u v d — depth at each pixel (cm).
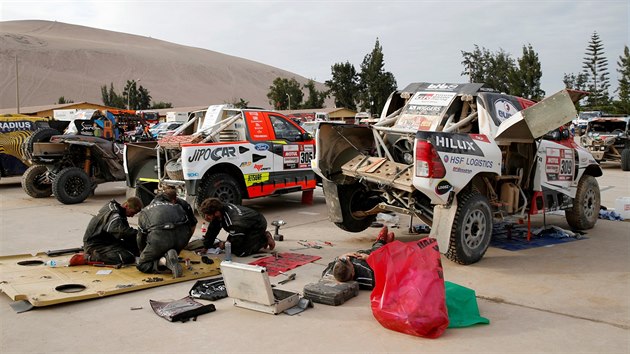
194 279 574
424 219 659
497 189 700
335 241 776
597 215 862
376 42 5650
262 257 674
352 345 402
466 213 611
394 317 423
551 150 745
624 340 414
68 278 561
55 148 1211
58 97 13225
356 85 6166
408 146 706
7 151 1405
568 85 7969
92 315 468
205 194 890
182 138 936
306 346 401
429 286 427
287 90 7619
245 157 959
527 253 695
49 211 1075
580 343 408
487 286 553
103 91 10181
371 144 765
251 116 1003
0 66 13812
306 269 619
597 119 2080
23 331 432
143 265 585
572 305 496
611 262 650
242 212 672
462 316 448
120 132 1761
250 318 460
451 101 688
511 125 638
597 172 855
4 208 1114
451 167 590
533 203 736
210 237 686
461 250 613
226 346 402
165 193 634
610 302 505
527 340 412
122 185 1584
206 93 16512
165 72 17038
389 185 644
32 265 615
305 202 1153
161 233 579
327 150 727
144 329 436
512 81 4584
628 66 5362
